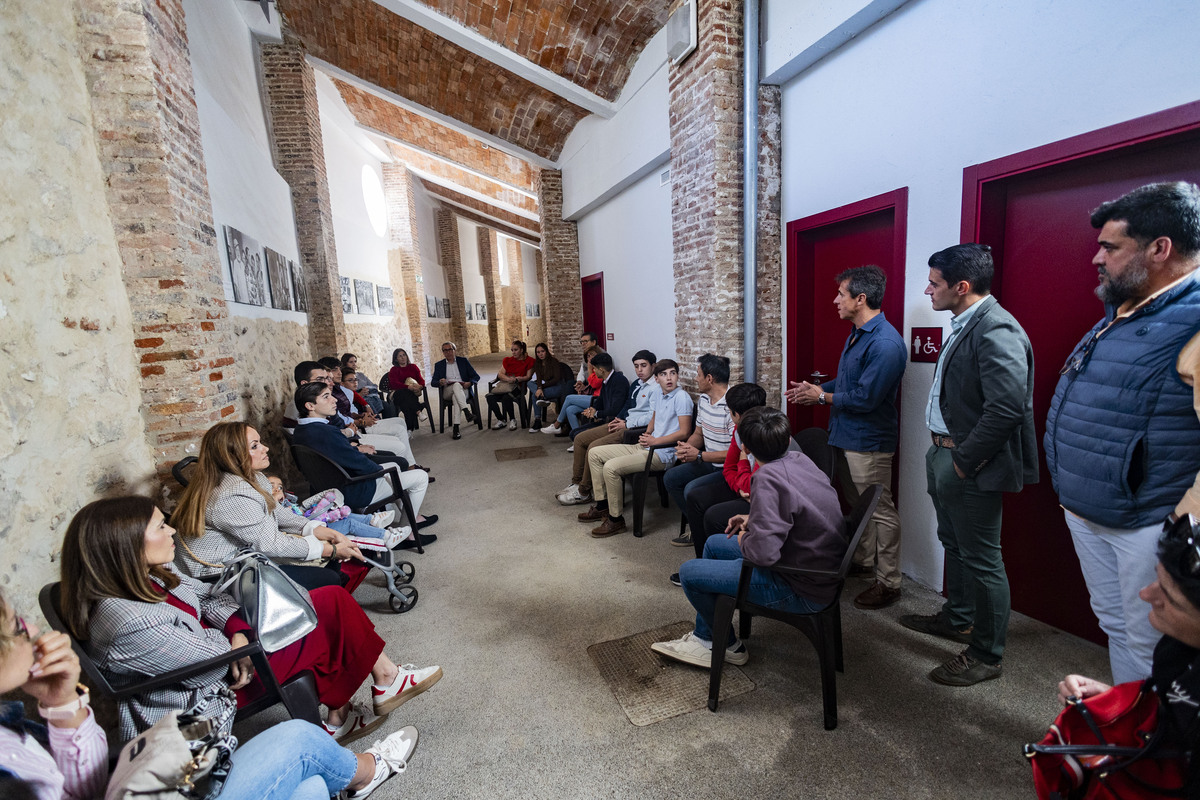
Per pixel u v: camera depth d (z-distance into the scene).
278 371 5.12
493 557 3.55
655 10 4.59
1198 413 1.27
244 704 1.71
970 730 1.88
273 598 1.78
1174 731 0.86
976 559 2.03
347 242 9.59
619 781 1.75
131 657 1.46
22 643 1.10
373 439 4.77
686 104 3.95
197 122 2.99
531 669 2.37
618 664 2.37
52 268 1.98
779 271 3.80
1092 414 1.55
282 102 6.55
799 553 1.91
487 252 21.08
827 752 1.82
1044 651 2.24
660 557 3.45
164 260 2.52
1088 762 0.96
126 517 1.50
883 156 2.84
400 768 1.83
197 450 2.67
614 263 6.63
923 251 2.65
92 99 2.35
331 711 2.03
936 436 2.17
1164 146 1.83
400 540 3.03
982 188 2.33
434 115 7.45
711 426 3.49
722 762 1.80
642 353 4.45
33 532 1.71
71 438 1.98
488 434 7.45
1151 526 1.44
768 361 3.90
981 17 2.26
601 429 4.62
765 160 3.66
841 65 3.07
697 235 3.97
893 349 2.51
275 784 1.28
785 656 2.36
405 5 4.93
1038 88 2.09
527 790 1.74
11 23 1.87
